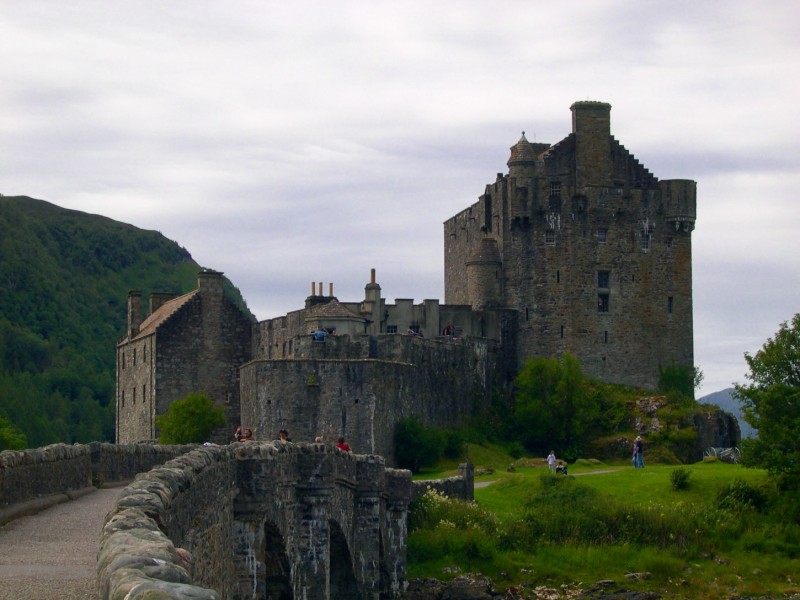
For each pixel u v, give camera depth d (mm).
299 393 103562
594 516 81812
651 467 104438
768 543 82500
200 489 29547
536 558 76875
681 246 131375
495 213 132125
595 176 130125
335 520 48844
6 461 35156
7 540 30203
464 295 138750
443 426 115750
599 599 73688
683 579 77312
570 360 123000
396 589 65188
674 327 130875
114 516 21031
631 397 126125
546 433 120688
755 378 95375
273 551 41281
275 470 38438
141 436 125562
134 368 129125
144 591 14891
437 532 75188
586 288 129125
